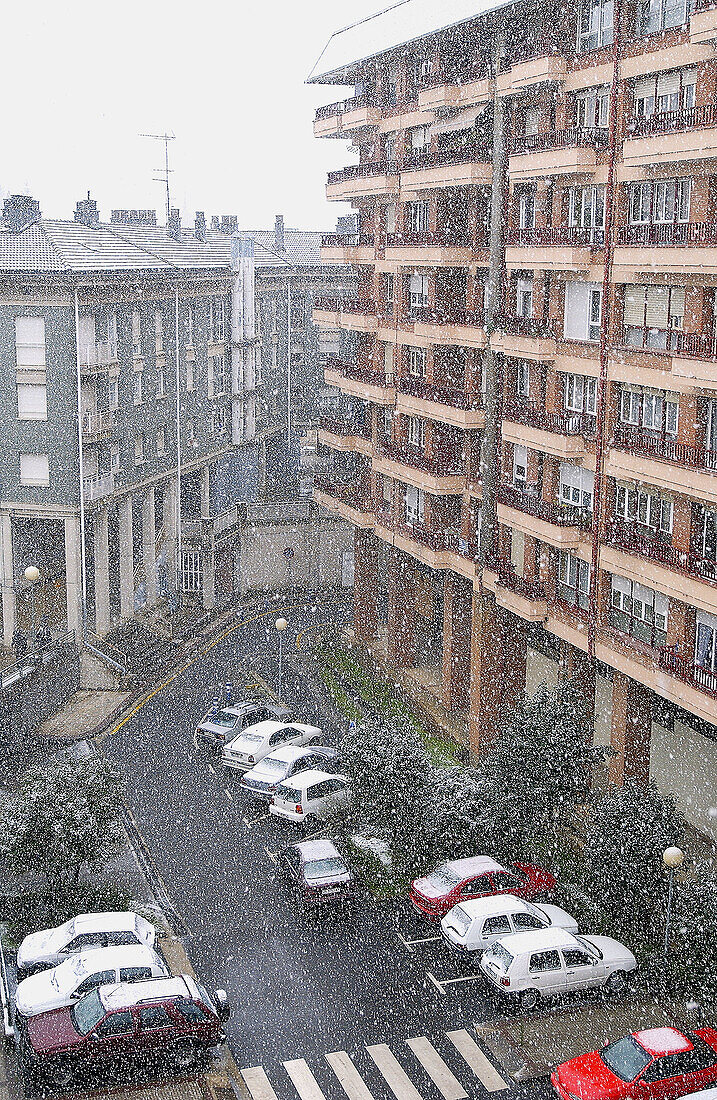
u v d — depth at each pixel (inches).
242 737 1604.3
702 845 1305.4
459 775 1334.9
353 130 2097.7
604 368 1342.3
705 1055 901.2
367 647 2215.8
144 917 1157.7
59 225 2145.7
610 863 1135.0
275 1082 926.4
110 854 1300.4
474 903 1113.4
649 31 1259.2
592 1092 864.3
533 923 1103.0
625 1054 900.0
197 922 1176.8
